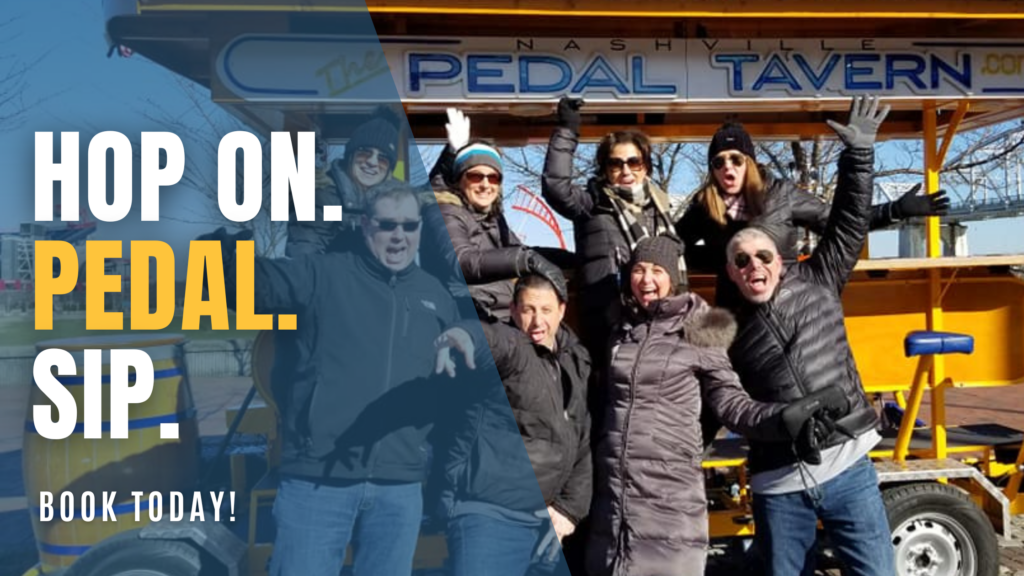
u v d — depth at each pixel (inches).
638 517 92.8
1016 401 386.6
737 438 161.3
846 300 150.3
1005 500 143.6
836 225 106.9
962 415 344.5
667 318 98.1
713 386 97.6
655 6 128.3
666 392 95.0
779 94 143.3
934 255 150.0
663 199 116.8
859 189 105.2
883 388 150.7
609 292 113.1
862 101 107.0
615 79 139.5
